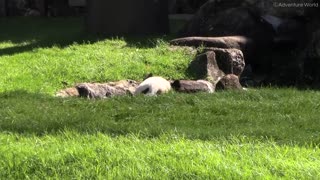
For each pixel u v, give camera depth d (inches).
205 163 229.0
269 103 364.8
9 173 227.3
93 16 662.5
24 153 247.1
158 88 416.8
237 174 216.7
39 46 600.1
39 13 1128.8
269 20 577.9
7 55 556.4
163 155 240.8
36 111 347.9
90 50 555.5
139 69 483.5
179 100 374.3
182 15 1007.0
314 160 236.2
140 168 225.6
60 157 239.9
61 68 485.1
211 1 610.2
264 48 552.7
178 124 312.8
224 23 585.0
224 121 320.2
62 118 323.9
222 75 474.0
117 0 647.8
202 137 274.5
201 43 534.9
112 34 648.4
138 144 259.6
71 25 913.5
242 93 395.2
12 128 300.2
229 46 523.8
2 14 1122.0
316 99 376.2
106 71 479.2
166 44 557.0
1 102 374.9
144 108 354.0
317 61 489.1
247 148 251.3
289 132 285.4
